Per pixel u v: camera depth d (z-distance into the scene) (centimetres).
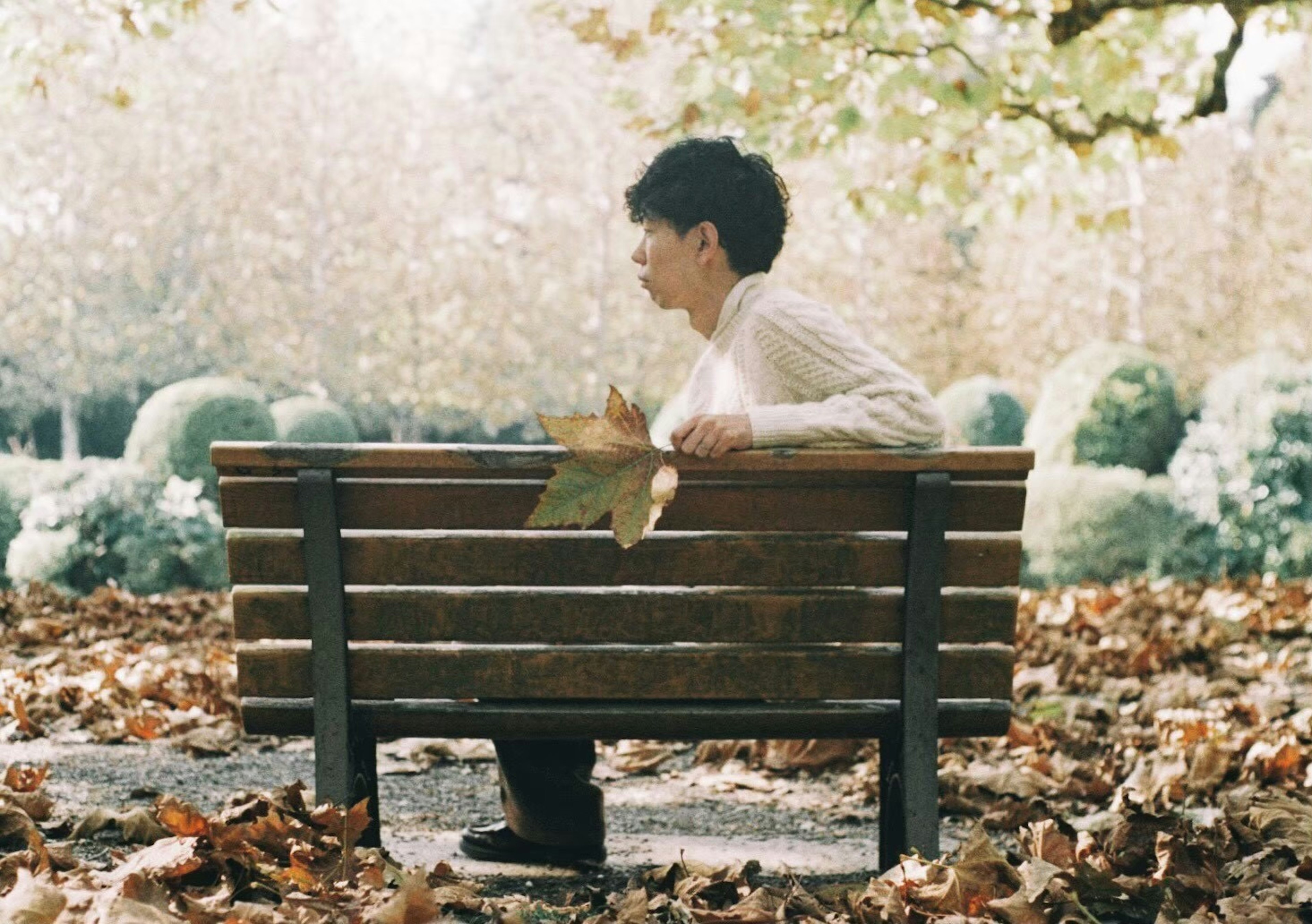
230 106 2844
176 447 1666
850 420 258
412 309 2828
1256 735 456
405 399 2916
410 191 2853
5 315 2869
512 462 252
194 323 2844
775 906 260
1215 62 616
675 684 266
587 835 315
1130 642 709
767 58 678
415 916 231
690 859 329
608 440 247
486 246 2797
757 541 262
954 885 256
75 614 855
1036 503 1477
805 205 2458
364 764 276
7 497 1569
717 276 298
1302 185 2439
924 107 713
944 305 2620
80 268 2875
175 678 579
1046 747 489
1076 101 687
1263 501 1423
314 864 261
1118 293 2548
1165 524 1445
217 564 1425
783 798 431
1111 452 1625
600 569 262
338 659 262
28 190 2833
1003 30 697
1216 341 2450
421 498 260
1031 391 2520
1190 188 2488
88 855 289
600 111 2706
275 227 2859
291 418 2303
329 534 257
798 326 272
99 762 429
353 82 2867
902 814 271
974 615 267
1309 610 852
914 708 265
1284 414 1430
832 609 265
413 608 263
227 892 242
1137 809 312
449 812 393
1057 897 261
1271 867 291
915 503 258
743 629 264
